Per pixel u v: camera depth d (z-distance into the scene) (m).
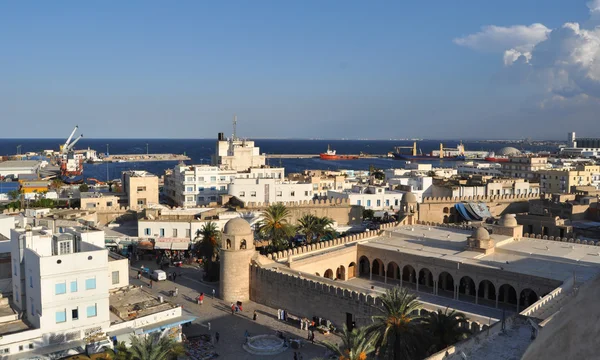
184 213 112.06
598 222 117.12
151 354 44.28
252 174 158.38
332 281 68.12
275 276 71.94
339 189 167.62
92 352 51.09
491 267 71.25
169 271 91.06
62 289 52.88
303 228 101.44
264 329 64.81
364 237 93.38
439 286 82.50
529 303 70.94
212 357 55.91
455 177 178.25
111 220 120.00
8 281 63.16
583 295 12.45
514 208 141.38
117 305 61.31
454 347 32.44
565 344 11.75
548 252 78.31
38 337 51.44
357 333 44.66
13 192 156.62
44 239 57.97
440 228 99.19
